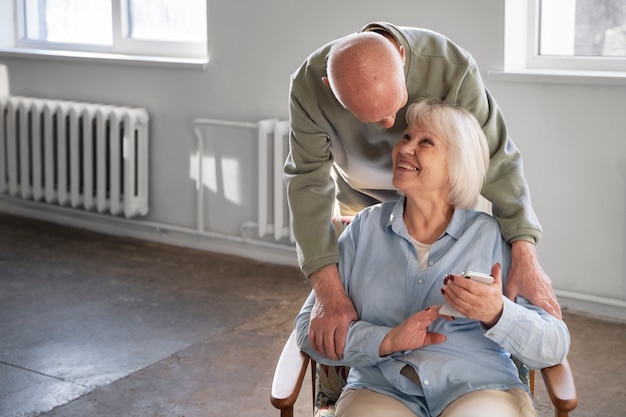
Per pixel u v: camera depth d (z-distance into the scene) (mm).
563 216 3875
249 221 4754
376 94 1917
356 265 2223
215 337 3705
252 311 3996
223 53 4648
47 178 5254
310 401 3141
